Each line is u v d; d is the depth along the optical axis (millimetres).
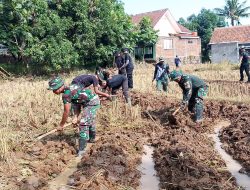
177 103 10828
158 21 40719
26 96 12336
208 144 7980
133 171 6152
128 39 28438
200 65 30141
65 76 22938
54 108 10367
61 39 23156
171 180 5801
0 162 6289
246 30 41750
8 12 21766
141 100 11375
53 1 24672
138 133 8734
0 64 23594
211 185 5535
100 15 25797
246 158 6875
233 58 41000
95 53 25547
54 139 7777
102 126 9039
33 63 23984
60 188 5539
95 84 6965
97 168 5961
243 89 15164
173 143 7609
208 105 11195
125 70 12977
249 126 8703
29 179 5539
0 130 7383
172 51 42281
